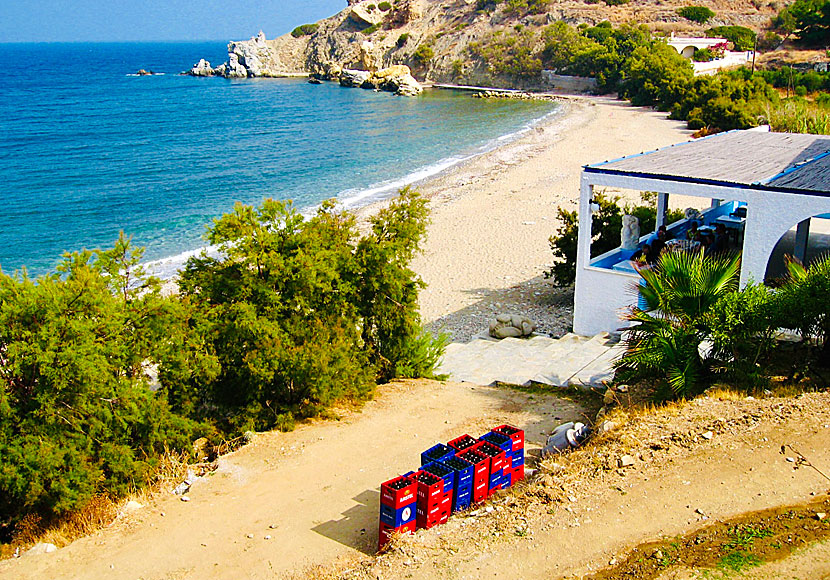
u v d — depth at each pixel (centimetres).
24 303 1030
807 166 1683
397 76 12156
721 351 1198
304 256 1360
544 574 764
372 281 1495
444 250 3062
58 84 14150
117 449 1082
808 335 1230
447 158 5509
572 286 2523
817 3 10206
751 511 834
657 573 739
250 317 1284
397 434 1270
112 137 7131
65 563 900
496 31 12825
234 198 4306
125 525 994
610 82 9962
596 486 918
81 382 1031
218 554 902
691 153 1962
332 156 5788
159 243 3375
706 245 1873
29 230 3638
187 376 1231
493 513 895
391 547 840
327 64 14425
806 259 1928
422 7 15138
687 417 1067
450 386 1559
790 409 1051
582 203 1800
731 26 11150
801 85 7569
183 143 6694
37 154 6094
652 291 1241
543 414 1340
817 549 749
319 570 852
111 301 1134
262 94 11831
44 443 992
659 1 13025
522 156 5331
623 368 1296
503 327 2047
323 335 1358
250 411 1310
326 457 1181
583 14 12344
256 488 1081
